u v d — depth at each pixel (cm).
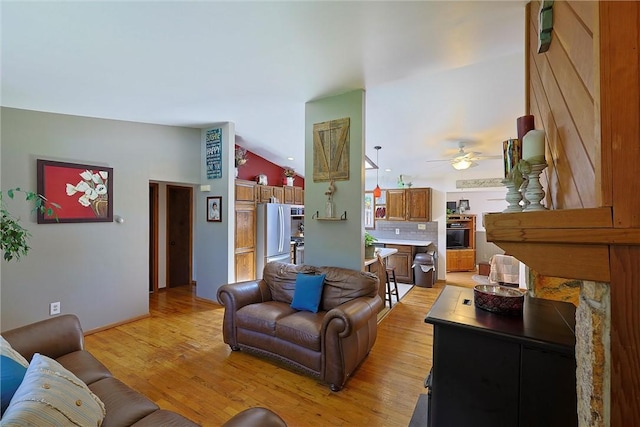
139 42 194
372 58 226
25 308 289
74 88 259
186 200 560
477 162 520
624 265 67
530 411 118
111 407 143
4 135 278
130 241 369
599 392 72
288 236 577
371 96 319
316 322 250
